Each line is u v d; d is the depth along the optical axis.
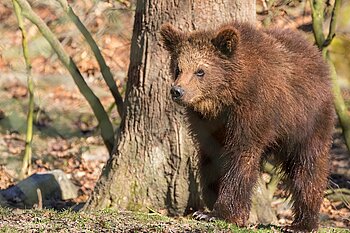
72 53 13.55
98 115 13.94
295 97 12.18
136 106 13.16
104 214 12.23
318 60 12.73
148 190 13.02
